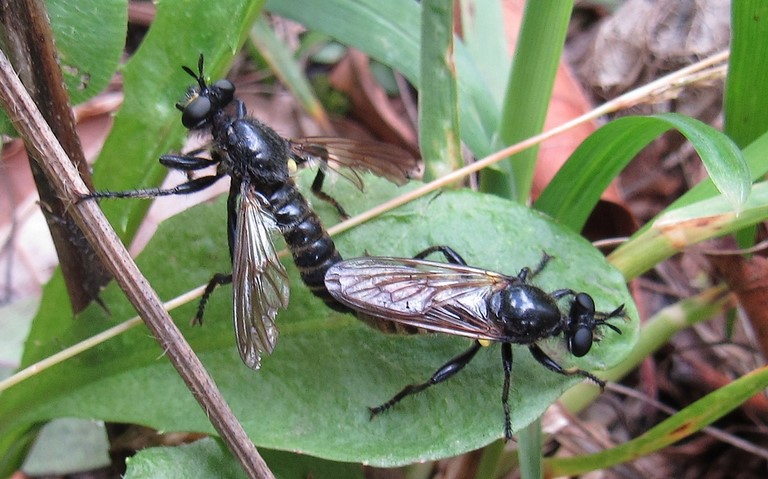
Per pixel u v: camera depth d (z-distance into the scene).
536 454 0.09
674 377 0.11
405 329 0.09
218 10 0.09
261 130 0.10
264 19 0.12
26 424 0.09
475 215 0.09
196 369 0.08
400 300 0.09
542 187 0.11
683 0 0.13
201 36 0.09
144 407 0.09
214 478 0.09
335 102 0.13
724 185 0.08
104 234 0.08
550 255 0.09
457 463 0.10
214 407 0.08
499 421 0.09
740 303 0.10
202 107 0.09
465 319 0.09
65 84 0.09
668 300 0.12
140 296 0.08
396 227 0.09
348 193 0.10
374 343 0.09
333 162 0.10
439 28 0.09
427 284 0.09
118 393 0.09
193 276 0.09
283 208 0.09
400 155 0.10
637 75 0.13
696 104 0.12
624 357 0.09
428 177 0.10
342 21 0.11
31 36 0.08
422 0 0.09
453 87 0.09
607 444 0.11
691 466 0.11
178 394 0.09
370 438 0.09
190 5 0.09
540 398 0.09
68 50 0.09
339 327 0.09
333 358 0.09
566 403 0.10
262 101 0.13
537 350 0.09
